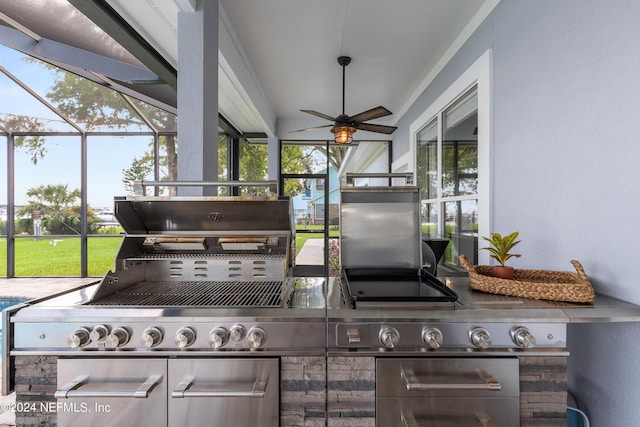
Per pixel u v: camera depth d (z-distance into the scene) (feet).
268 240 4.96
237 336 3.49
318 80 12.53
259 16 8.27
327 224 18.70
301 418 3.62
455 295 3.81
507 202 6.49
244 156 18.51
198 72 6.05
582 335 4.67
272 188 4.68
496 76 6.97
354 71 11.72
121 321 3.58
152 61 8.25
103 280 4.15
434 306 3.73
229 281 5.09
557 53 5.06
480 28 7.80
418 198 5.62
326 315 3.65
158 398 3.59
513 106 6.31
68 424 3.59
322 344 3.62
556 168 5.08
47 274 18.10
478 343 3.47
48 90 14.01
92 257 18.15
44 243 18.11
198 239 4.93
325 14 8.17
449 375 3.58
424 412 3.61
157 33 7.29
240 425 3.61
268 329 3.61
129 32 6.99
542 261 5.41
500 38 6.83
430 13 8.07
